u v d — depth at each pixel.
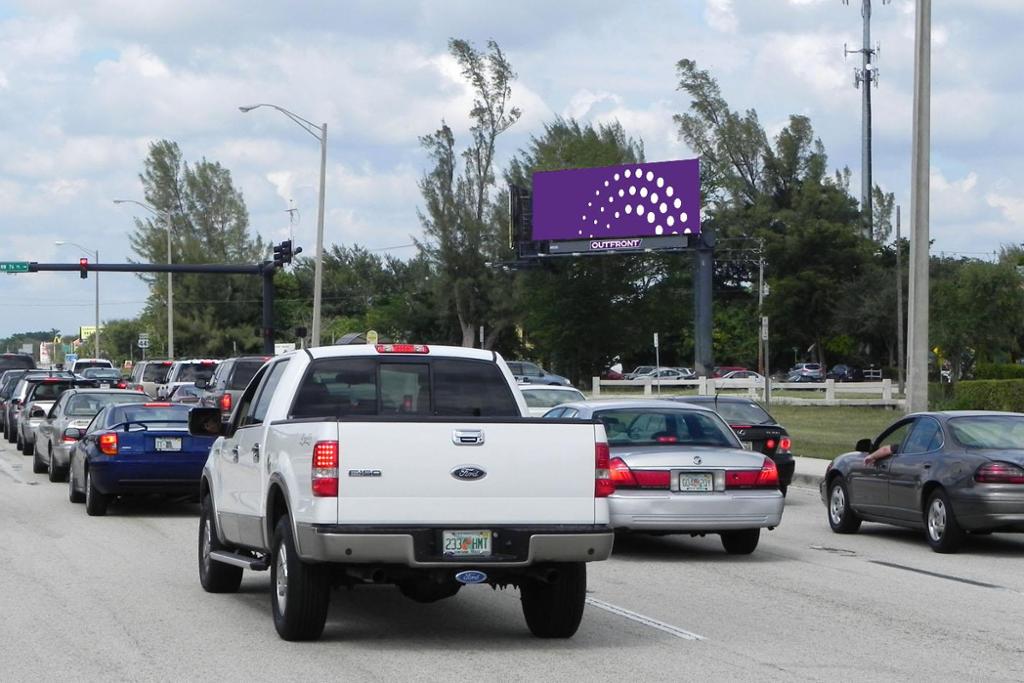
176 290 108.94
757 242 103.56
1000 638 11.12
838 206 100.50
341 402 11.52
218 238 109.00
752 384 61.38
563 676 9.47
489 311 95.25
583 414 17.05
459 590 13.75
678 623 11.82
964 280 57.78
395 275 120.75
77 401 27.39
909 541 18.53
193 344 109.38
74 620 11.76
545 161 91.88
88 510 21.12
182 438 20.77
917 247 27.50
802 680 9.39
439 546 10.02
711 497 15.77
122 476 20.58
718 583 14.39
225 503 12.73
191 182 108.38
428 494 10.00
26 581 14.16
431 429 10.05
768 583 14.40
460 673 9.57
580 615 10.78
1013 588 14.07
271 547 11.14
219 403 33.72
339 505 9.88
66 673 9.51
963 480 16.58
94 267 60.81
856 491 18.92
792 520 21.33
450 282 95.25
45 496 24.45
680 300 87.06
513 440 10.19
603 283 84.75
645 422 16.86
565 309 84.75
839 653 10.43
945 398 44.47
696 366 75.25
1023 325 58.50
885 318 92.75
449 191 94.19
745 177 112.06
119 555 16.36
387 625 11.62
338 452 9.89
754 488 16.03
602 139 94.62
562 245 79.56
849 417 48.78
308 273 144.38
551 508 10.22
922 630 11.51
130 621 11.72
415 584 11.72
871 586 14.19
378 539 9.88
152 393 46.59
